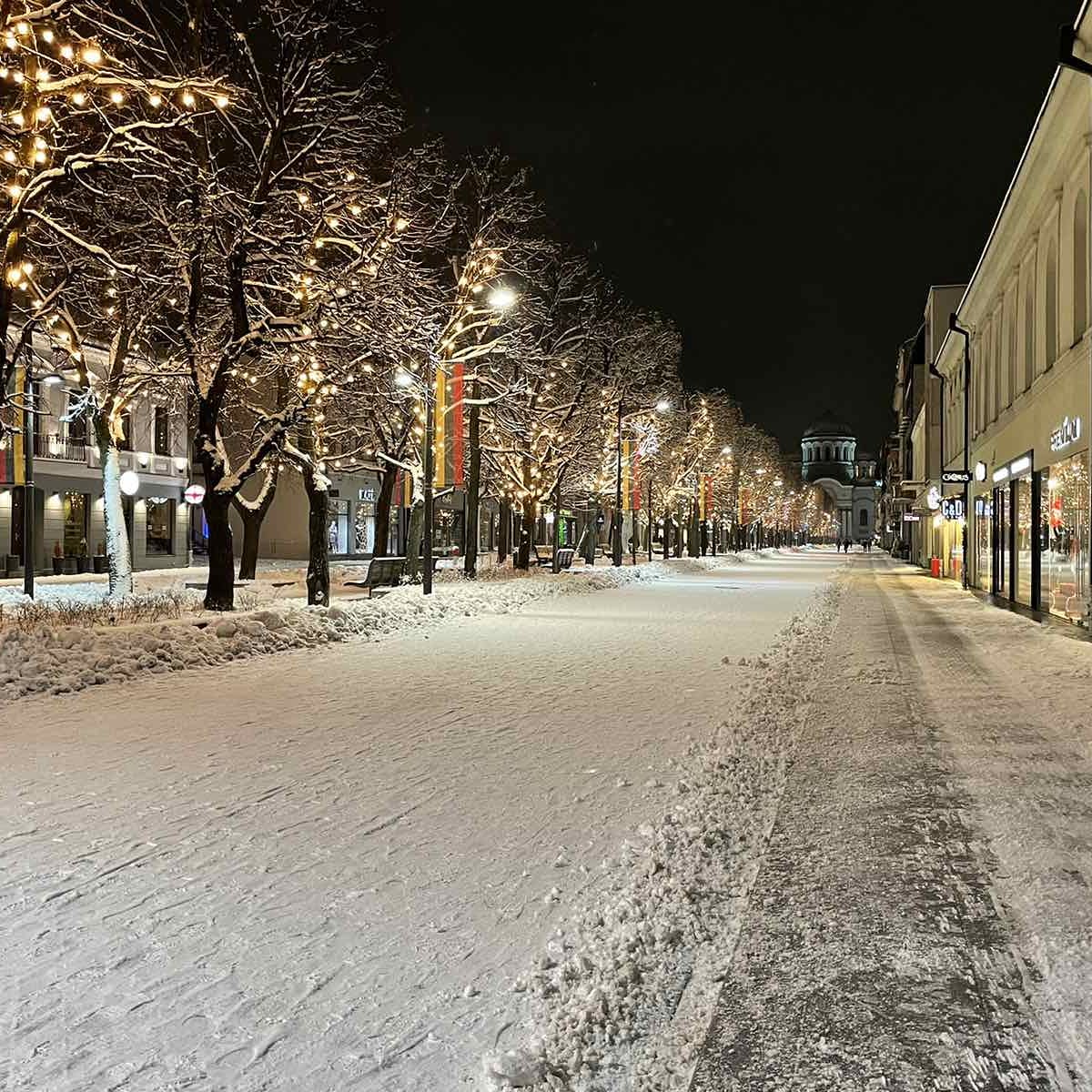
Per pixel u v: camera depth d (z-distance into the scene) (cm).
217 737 962
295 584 3144
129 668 1359
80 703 1162
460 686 1305
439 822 677
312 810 705
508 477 4234
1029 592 2736
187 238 2167
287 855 604
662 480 6375
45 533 4097
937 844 629
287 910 515
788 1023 395
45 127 1571
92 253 1975
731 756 877
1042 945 470
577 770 830
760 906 523
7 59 1591
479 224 3291
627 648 1762
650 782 789
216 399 2114
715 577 4994
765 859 601
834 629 2169
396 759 870
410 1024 394
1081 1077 352
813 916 508
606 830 659
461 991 423
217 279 2325
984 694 1253
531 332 3988
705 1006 411
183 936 480
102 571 4284
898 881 561
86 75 1489
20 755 878
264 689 1272
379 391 3039
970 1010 404
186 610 2111
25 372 2441
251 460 2161
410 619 2166
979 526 3822
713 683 1337
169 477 4844
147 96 1582
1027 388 2747
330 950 465
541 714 1095
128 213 2272
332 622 1900
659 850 611
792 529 15250
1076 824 675
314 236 2198
